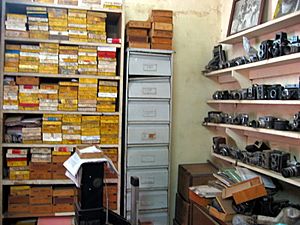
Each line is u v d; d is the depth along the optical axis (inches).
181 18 132.4
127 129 114.4
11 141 106.9
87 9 109.6
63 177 109.0
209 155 136.0
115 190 112.7
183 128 133.5
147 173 116.9
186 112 133.6
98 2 111.0
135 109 115.2
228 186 90.3
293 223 72.6
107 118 112.3
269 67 96.1
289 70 88.4
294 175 78.4
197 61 134.3
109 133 112.5
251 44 109.6
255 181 85.1
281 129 81.4
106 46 111.9
